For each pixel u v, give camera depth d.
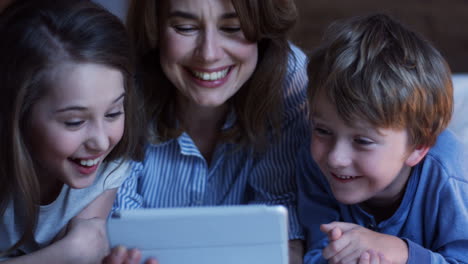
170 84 1.23
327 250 1.02
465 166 1.08
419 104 0.98
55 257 0.99
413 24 3.28
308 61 1.10
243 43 1.10
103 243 1.03
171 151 1.24
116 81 0.94
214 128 1.27
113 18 0.98
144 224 0.75
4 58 0.93
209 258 0.77
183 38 1.08
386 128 0.98
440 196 1.05
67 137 0.93
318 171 1.14
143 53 1.17
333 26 1.10
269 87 1.19
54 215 1.10
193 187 1.26
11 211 1.06
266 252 0.77
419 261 1.01
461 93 1.45
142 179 1.26
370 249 0.99
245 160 1.26
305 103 1.25
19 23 0.93
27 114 0.93
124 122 1.05
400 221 1.10
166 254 0.77
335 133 1.01
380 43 1.01
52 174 1.04
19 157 0.94
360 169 1.01
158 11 1.10
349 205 1.13
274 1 1.09
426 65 1.01
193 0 1.03
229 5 1.05
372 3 3.55
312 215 1.17
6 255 1.10
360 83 0.97
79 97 0.90
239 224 0.75
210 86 1.12
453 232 1.04
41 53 0.90
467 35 3.18
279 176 1.25
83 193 1.11
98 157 0.98
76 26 0.92
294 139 1.24
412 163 1.04
